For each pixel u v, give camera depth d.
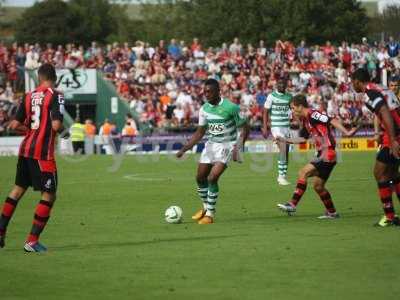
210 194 38.88
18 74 111.69
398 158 36.00
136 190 55.06
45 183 30.50
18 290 24.44
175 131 105.44
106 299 23.20
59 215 42.03
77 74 111.19
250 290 24.05
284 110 59.88
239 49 120.44
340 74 113.69
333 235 34.09
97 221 39.66
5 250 31.27
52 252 30.66
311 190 54.06
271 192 53.19
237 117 39.66
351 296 23.19
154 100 110.94
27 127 31.06
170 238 33.94
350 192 52.25
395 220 36.78
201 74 114.81
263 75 113.88
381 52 117.12
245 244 32.03
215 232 35.56
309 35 155.62
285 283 24.91
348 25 156.75
